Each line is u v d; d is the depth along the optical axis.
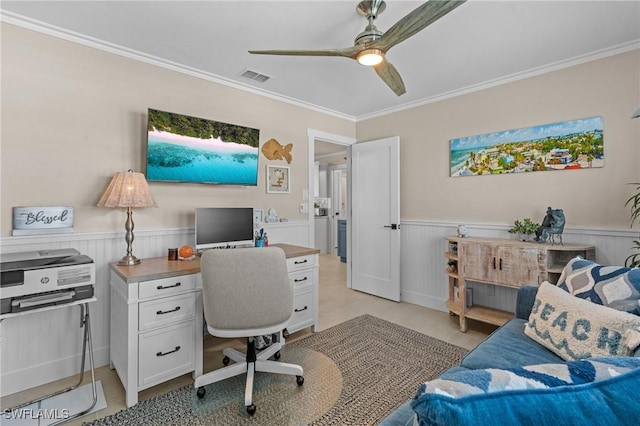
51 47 2.11
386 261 3.93
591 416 0.42
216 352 2.53
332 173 7.84
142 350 1.86
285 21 2.06
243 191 3.16
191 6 1.90
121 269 2.05
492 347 1.53
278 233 3.46
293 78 3.00
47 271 1.63
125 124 2.42
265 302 1.84
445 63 2.69
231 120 3.06
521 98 2.90
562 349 1.36
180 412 1.78
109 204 2.12
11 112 1.98
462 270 2.89
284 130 3.54
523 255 2.54
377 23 2.07
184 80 2.74
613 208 2.45
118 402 1.86
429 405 0.45
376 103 3.75
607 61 2.46
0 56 1.94
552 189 2.73
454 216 3.39
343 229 6.52
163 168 2.53
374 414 1.77
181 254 2.40
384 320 3.21
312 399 1.90
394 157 3.81
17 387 1.98
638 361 0.52
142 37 2.25
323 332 2.90
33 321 2.04
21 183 2.01
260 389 2.01
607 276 1.48
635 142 2.36
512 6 1.91
